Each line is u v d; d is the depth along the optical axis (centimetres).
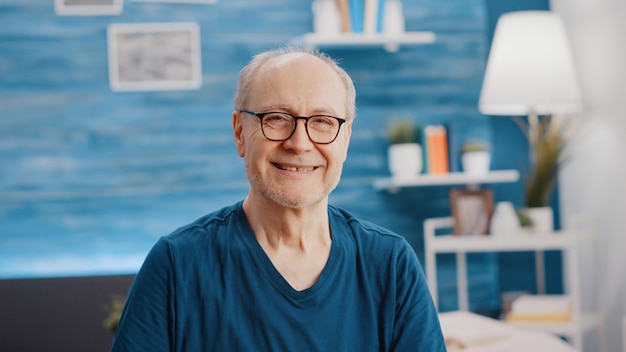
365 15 469
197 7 479
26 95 468
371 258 169
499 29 448
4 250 468
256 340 159
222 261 162
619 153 422
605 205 439
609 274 439
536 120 462
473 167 472
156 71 476
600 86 440
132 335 157
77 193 473
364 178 494
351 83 168
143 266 163
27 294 426
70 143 472
